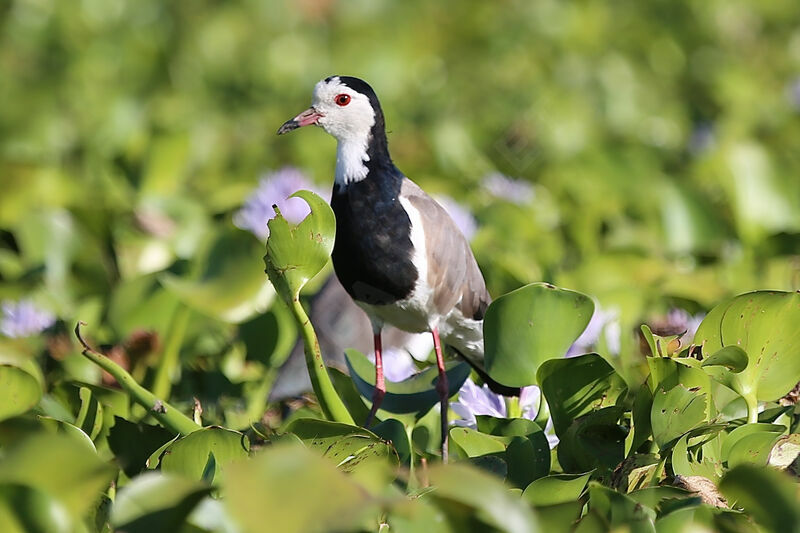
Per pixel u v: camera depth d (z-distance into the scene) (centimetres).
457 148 1667
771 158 1391
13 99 1912
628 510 637
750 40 2333
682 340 1039
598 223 1412
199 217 1302
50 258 1184
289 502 536
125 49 2106
